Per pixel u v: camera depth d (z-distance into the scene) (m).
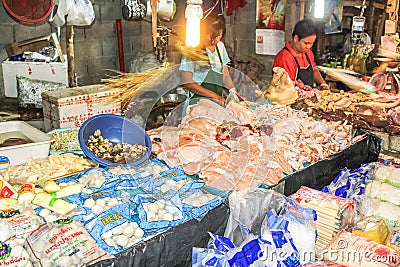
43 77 3.62
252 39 5.26
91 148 1.89
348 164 2.24
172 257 1.41
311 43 3.17
